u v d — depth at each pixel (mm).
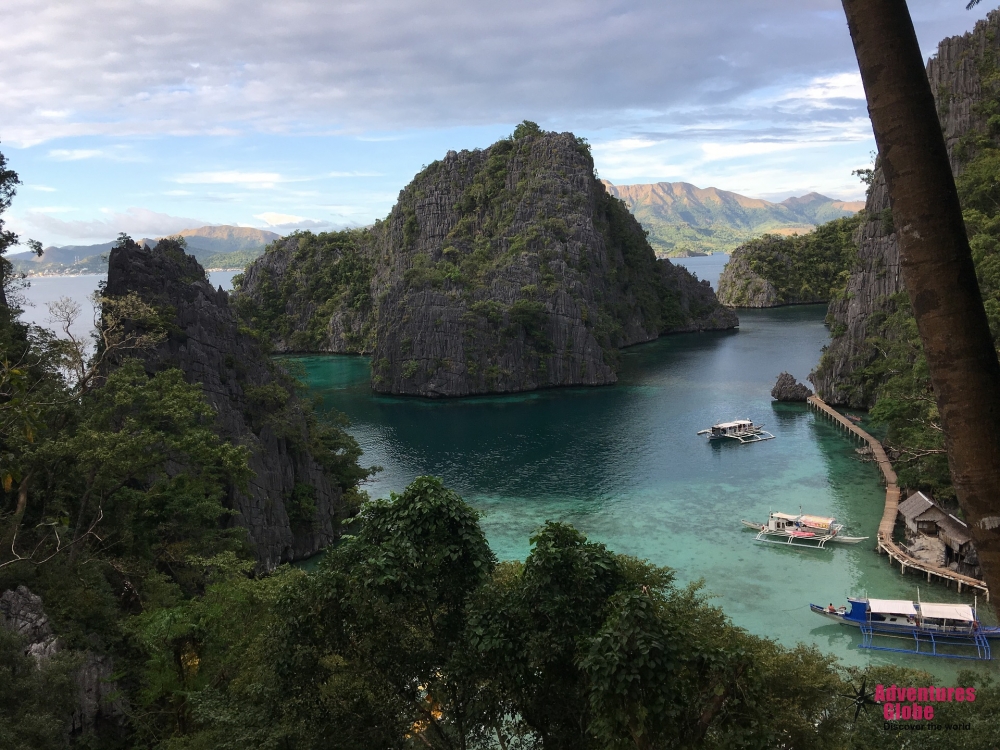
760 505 74375
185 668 33812
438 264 183625
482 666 20203
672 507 74688
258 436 65812
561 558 20531
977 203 96500
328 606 21328
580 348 152875
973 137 107438
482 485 84562
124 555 44969
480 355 147750
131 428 44344
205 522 52094
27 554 36531
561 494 80188
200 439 47781
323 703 21625
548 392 146250
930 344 7801
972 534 7789
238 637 32438
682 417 116125
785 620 50625
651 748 17516
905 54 7699
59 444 38625
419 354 149000
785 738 24219
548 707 20500
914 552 59406
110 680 32750
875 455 86688
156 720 33031
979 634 46562
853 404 113500
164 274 65812
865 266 119562
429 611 21422
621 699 16578
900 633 47844
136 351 59594
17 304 56875
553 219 190750
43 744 24016
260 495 61500
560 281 170125
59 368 46062
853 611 49062
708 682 19484
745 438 100875
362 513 23234
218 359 66000
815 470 85250
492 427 115625
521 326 152375
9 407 21188
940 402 7859
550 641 19641
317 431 78812
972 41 119938
